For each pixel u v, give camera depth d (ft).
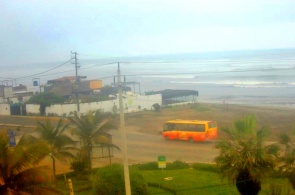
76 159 99.86
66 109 208.44
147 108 238.48
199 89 382.42
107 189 70.69
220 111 224.94
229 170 66.90
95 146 107.55
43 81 590.96
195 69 653.30
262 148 66.54
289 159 69.56
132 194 70.49
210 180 91.97
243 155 65.87
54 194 59.52
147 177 97.30
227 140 70.44
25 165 58.29
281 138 73.82
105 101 214.69
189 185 88.07
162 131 171.12
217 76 525.34
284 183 82.23
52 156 89.30
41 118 195.72
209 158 121.19
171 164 107.96
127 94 229.86
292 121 183.11
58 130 95.20
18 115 217.97
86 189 90.63
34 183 58.65
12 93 259.60
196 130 150.00
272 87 353.92
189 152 131.95
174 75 599.57
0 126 180.55
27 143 62.64
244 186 66.69
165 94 260.21
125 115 218.18
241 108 234.79
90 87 273.95
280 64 590.55
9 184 58.23
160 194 83.82
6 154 58.08
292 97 284.61
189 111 227.81
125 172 55.77
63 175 100.48
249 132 69.51
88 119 102.63
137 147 143.43
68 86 271.69
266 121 185.78
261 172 65.82
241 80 445.78
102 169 74.33
